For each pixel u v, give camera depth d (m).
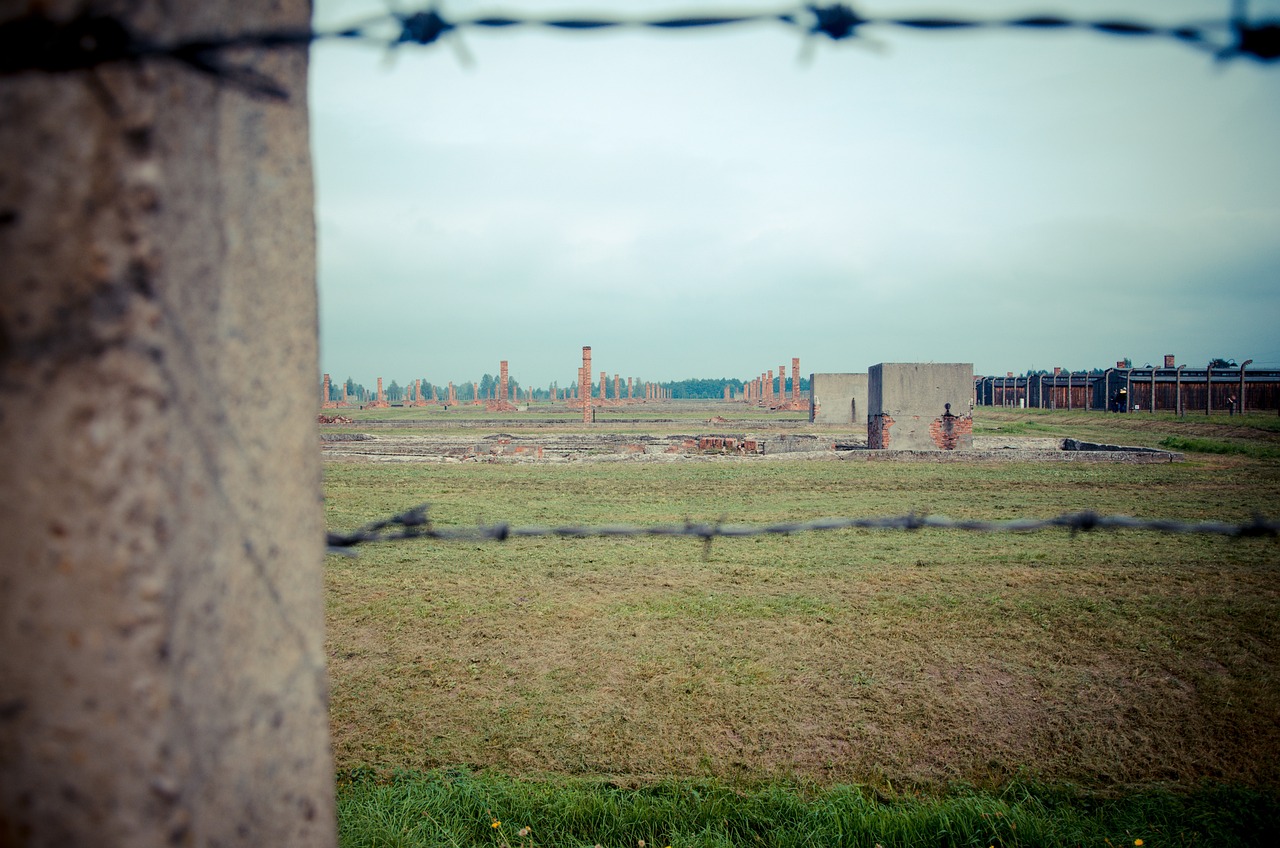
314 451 1.12
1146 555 9.92
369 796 4.10
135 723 0.80
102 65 0.78
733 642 6.88
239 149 0.95
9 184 0.78
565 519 12.91
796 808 4.07
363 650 6.81
